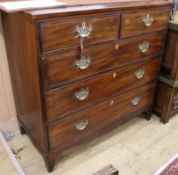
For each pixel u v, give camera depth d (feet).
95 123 4.57
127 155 4.88
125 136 5.41
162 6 4.35
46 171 4.43
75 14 3.20
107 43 3.83
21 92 4.38
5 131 5.17
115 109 4.82
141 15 4.08
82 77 3.79
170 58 5.14
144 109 5.62
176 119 6.06
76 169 4.51
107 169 2.60
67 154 4.84
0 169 4.27
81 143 4.53
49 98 3.57
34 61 3.30
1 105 4.88
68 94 3.77
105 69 4.07
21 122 4.98
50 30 3.08
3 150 4.63
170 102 5.51
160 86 5.60
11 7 3.10
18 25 3.47
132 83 4.82
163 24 4.64
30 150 4.89
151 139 5.33
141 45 4.44
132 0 4.29
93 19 3.43
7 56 4.50
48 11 3.04
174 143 5.22
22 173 4.22
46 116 3.70
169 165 3.31
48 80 3.40
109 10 3.54
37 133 4.25
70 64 3.52
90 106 4.25
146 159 4.78
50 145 4.05
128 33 4.06
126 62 4.38
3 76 4.67
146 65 4.86
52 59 3.29
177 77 5.18
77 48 3.47
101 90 4.25
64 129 4.08
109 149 5.02
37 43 3.06
